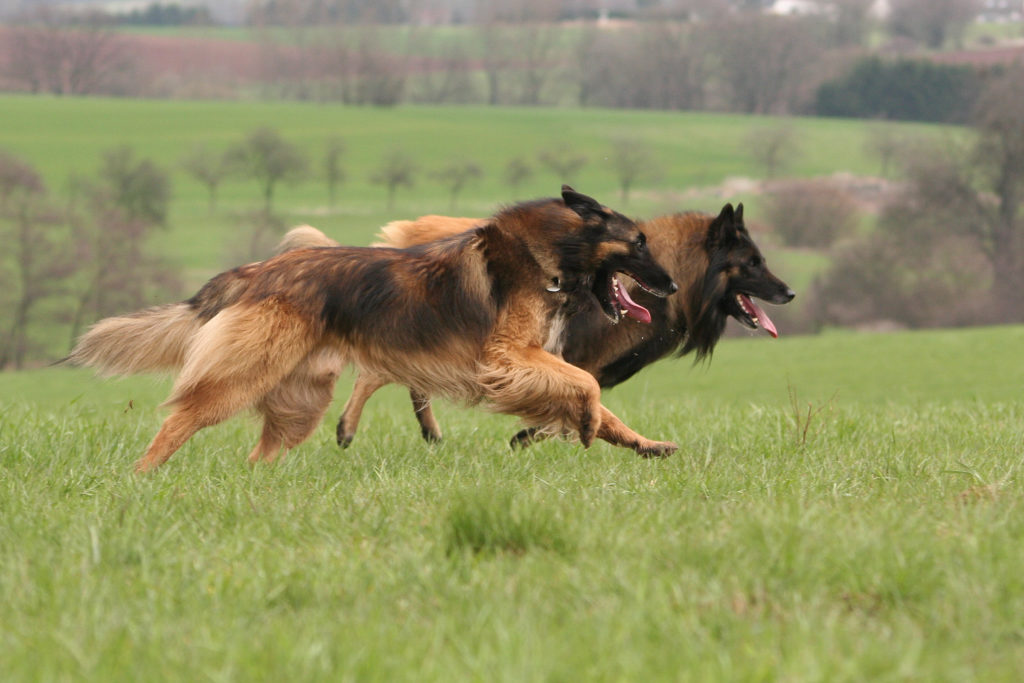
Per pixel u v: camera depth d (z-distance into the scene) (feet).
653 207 307.78
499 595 15.10
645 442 28.30
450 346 27.12
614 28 467.93
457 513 18.06
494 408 28.04
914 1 490.90
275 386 26.53
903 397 98.32
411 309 26.66
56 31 425.28
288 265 26.58
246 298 26.16
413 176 338.34
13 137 338.54
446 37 523.29
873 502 20.72
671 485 22.76
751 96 451.12
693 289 34.81
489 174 357.61
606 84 472.03
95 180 266.36
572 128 408.26
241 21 582.35
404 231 35.12
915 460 25.39
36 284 193.26
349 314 26.37
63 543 18.28
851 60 438.40
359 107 444.96
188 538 18.67
